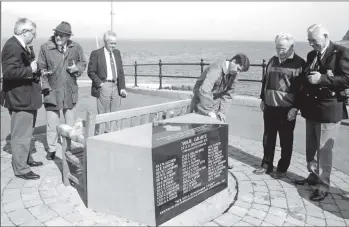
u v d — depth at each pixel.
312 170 4.20
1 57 3.82
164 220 3.24
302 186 4.20
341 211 3.56
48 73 4.54
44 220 3.25
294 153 5.57
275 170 4.76
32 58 4.09
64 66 4.90
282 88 4.18
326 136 3.77
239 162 5.09
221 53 109.12
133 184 3.18
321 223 3.30
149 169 3.06
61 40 4.76
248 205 3.66
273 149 4.53
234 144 6.04
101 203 3.41
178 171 3.33
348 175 4.64
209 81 4.21
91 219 3.29
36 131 6.44
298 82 4.11
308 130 4.14
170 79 24.11
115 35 5.38
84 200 3.65
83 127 4.18
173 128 3.71
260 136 6.26
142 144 3.12
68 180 4.05
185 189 3.44
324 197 3.83
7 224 3.16
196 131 3.59
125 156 3.15
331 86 3.56
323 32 3.54
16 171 4.22
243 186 4.18
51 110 4.91
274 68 4.24
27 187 4.00
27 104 4.04
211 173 3.78
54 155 5.05
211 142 3.71
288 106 4.19
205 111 4.39
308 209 3.59
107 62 5.45
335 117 3.69
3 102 4.08
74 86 5.13
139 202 3.19
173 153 3.24
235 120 6.64
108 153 3.25
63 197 3.76
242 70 4.16
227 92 4.63
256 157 5.33
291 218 3.39
